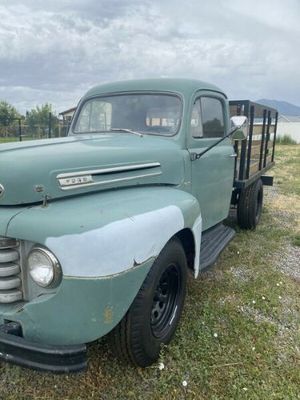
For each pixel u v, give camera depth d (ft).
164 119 11.63
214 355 9.00
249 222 18.52
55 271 6.35
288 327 10.53
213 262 11.28
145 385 8.04
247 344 9.50
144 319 7.72
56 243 6.32
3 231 6.59
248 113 16.25
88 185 8.02
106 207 7.49
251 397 7.80
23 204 7.00
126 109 12.27
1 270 6.62
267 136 21.25
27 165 7.17
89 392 7.82
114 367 8.44
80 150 8.54
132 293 7.07
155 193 9.24
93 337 6.61
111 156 8.84
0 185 6.91
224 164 14.02
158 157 10.12
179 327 9.93
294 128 145.89
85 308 6.43
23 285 6.78
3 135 64.18
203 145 12.41
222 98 14.07
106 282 6.47
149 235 7.39
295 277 13.88
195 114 11.98
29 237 6.46
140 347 7.87
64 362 6.38
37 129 65.51
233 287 12.55
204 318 10.39
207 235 13.89
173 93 11.76
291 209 24.40
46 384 7.98
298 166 47.85
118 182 8.78
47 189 7.25
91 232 6.46
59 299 6.40
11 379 8.07
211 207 13.41
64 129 15.07
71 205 7.35
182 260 9.17
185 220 8.84
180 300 9.44
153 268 7.80
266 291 12.38
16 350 6.42
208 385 8.08
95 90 13.15
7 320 6.66
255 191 18.44
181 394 7.86
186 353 8.96
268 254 15.87
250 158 17.49
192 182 11.59
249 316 10.86
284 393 7.97
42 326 6.54
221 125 14.05
